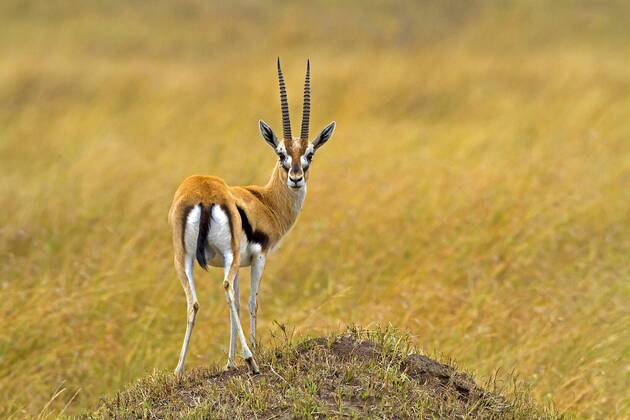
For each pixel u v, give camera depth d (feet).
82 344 100.12
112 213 131.54
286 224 84.69
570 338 100.01
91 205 135.23
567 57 260.62
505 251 121.90
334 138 177.47
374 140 173.78
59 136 190.80
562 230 128.77
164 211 131.44
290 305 111.14
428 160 157.99
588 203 136.67
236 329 73.92
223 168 154.30
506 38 295.89
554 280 115.96
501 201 134.82
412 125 199.31
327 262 120.26
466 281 115.96
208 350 100.42
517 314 106.73
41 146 184.24
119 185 143.95
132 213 131.54
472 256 120.57
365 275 116.37
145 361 98.12
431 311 106.22
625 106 206.59
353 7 326.24
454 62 253.44
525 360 96.43
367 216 130.41
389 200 135.03
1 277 113.09
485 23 306.76
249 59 261.03
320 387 65.41
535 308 106.42
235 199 75.56
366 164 152.35
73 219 129.39
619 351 97.86
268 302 112.06
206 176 75.66
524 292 112.37
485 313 106.22
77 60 253.44
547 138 177.78
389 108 219.00
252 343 76.79
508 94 229.86
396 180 142.72
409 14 320.91
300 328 96.68
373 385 65.57
